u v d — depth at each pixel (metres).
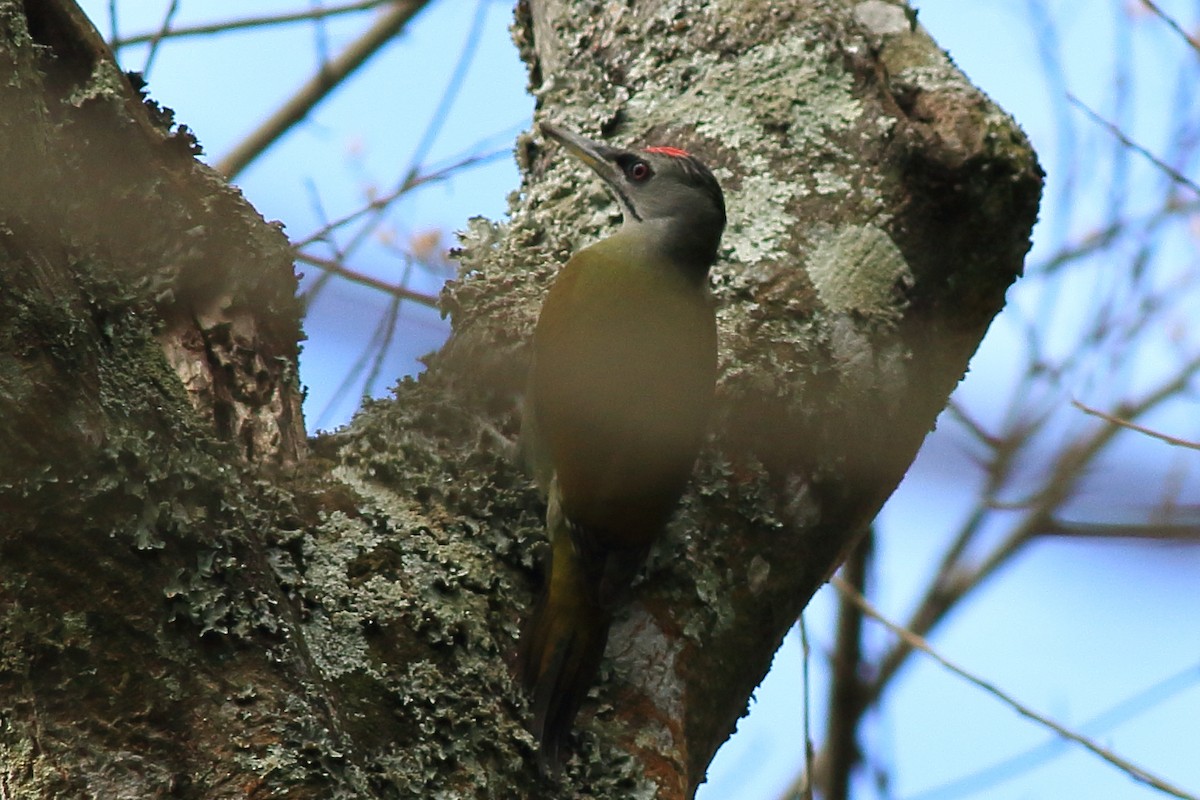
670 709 7.49
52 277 6.02
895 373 8.70
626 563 7.55
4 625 5.71
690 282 8.91
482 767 6.55
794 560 8.24
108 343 6.55
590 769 6.98
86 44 7.82
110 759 5.71
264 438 7.73
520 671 7.12
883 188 9.19
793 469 8.30
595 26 10.58
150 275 7.79
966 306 9.36
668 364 8.21
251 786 5.80
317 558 6.99
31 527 5.72
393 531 7.29
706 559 7.96
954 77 9.62
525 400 8.47
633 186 9.53
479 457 8.00
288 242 8.29
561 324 8.55
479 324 8.85
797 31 9.91
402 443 7.86
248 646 6.08
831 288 8.84
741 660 8.00
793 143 9.45
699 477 8.16
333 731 6.09
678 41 10.18
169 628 5.93
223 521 6.25
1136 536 5.12
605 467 7.72
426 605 6.95
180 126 8.12
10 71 6.07
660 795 7.07
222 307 7.95
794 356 8.52
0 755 5.70
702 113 9.76
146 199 7.80
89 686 5.76
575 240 9.66
